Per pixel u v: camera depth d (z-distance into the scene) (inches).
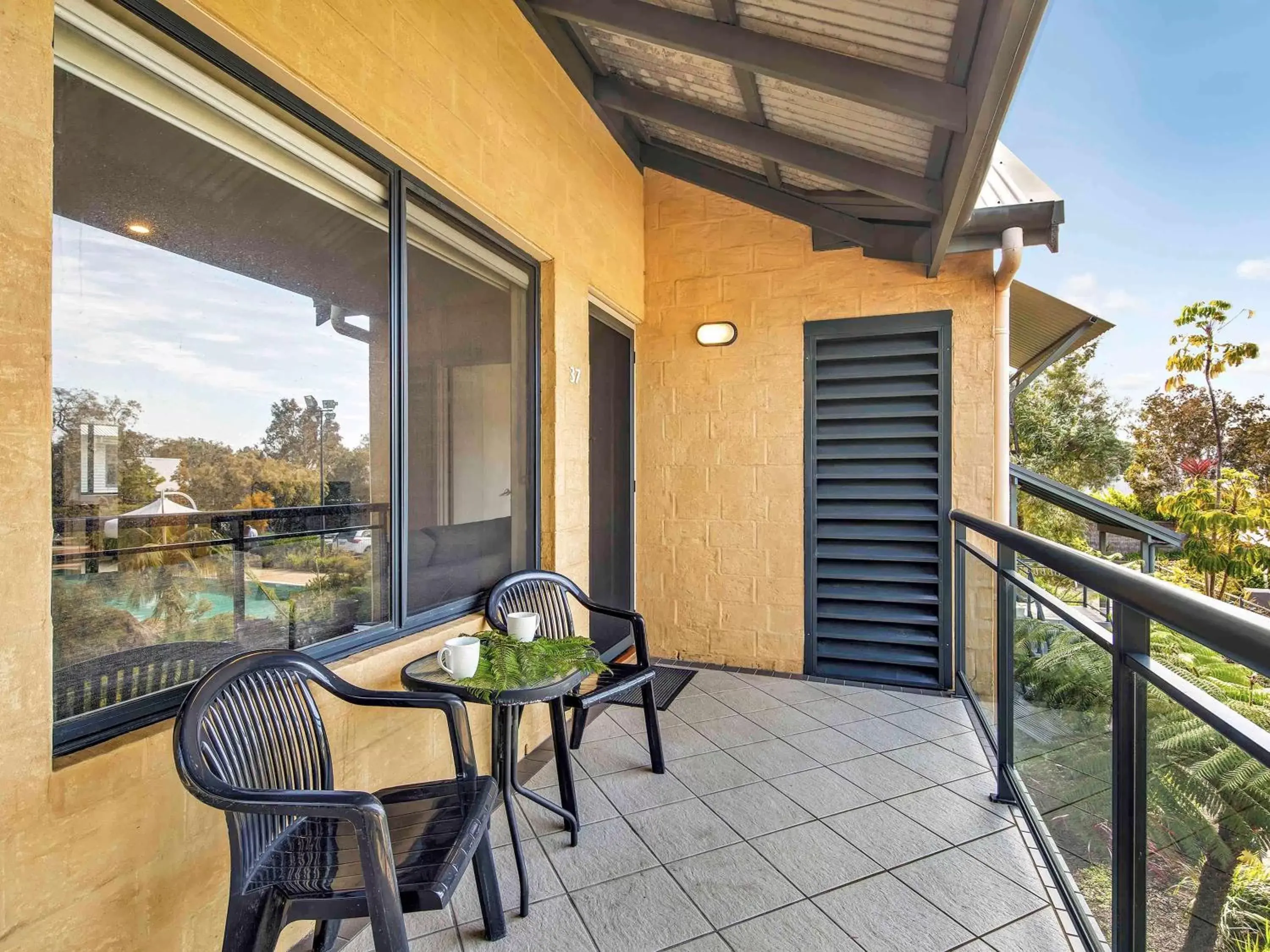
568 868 73.8
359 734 68.2
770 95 101.8
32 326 39.4
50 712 40.3
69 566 45.4
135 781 45.8
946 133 90.4
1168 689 39.6
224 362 57.1
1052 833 70.8
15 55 38.4
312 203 66.1
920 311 137.6
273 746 51.6
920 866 73.9
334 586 68.9
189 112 53.8
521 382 107.9
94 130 47.2
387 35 69.9
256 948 43.9
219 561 56.5
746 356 152.3
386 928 40.4
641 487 161.5
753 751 105.4
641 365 160.9
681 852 76.9
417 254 82.1
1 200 37.6
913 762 101.1
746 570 152.7
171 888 48.4
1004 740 88.5
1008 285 129.5
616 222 140.3
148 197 50.9
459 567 90.5
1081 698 60.9
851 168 112.0
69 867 41.3
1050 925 64.1
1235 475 266.5
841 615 144.6
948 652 136.4
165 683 51.6
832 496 145.6
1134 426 561.9
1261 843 32.0
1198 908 38.3
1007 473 132.6
